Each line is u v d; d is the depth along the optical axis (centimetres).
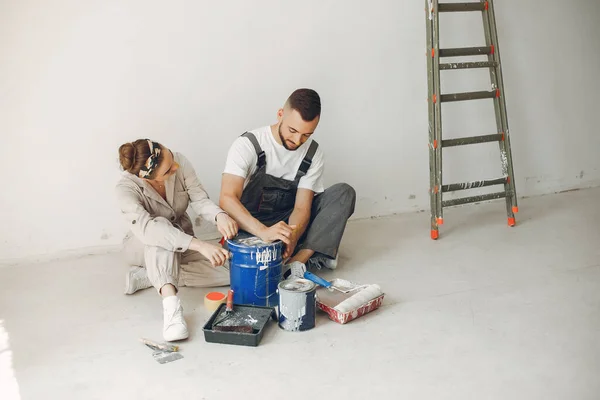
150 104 351
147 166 261
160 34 345
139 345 251
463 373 229
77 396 216
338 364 236
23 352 246
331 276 321
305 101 276
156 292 304
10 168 331
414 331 262
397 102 416
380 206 428
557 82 470
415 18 410
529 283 310
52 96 331
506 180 399
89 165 346
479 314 277
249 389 220
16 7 315
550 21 457
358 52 397
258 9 363
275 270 277
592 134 493
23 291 305
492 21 388
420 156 433
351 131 407
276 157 304
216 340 252
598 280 312
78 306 288
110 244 361
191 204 300
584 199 464
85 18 328
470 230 397
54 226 346
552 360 238
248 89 371
